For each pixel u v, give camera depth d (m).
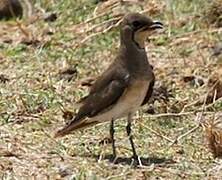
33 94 16.30
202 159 13.79
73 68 17.61
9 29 20.23
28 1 21.33
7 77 17.31
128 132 13.48
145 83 13.24
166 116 15.48
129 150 14.02
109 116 13.38
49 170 13.16
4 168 13.16
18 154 13.74
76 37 19.45
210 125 14.55
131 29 13.32
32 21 20.61
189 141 14.55
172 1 20.38
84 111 13.45
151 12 20.20
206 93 16.39
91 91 13.48
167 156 13.88
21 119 15.34
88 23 20.08
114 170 13.18
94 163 13.43
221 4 19.77
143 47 13.38
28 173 13.05
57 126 15.13
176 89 16.83
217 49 18.42
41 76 17.34
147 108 15.77
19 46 19.06
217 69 17.62
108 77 13.32
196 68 17.72
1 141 14.27
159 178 12.99
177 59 18.28
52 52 18.69
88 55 18.53
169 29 19.50
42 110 15.77
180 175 13.12
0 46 19.17
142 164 13.46
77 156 13.79
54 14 20.64
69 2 20.91
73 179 12.72
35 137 14.54
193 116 15.68
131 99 13.24
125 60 13.30
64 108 15.72
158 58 18.39
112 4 20.55
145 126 14.95
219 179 13.06
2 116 15.44
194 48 18.72
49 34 19.81
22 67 17.92
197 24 19.64
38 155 13.74
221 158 13.82
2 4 20.89
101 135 14.67
